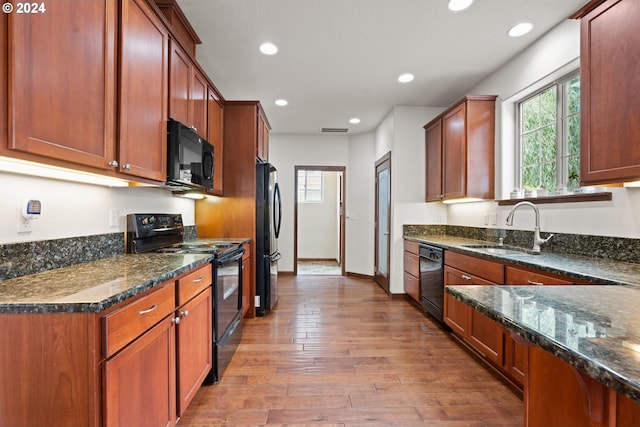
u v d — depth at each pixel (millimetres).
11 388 923
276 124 4906
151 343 1230
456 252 2699
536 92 2738
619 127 1502
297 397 1862
